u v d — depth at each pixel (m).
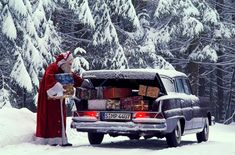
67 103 26.98
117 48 28.61
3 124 12.75
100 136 13.95
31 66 24.30
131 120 12.25
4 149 11.66
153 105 12.14
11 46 25.03
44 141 12.88
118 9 28.39
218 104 46.22
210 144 13.89
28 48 24.12
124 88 12.78
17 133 12.75
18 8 23.05
